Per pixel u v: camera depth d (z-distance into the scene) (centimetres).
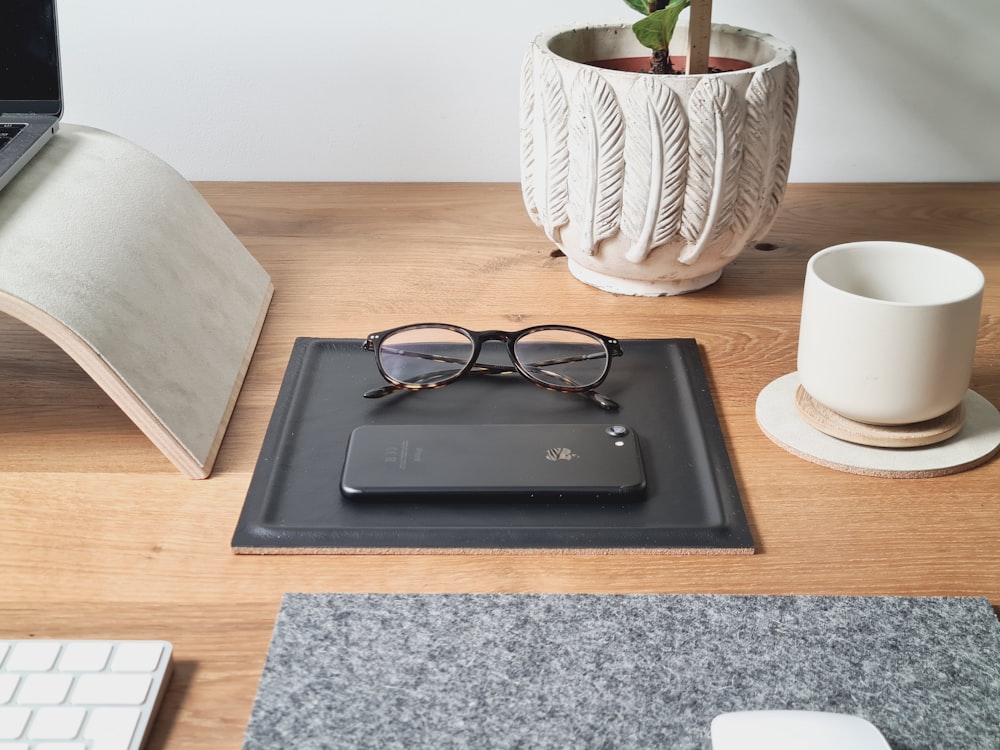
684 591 46
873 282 57
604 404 58
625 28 73
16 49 65
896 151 90
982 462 54
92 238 56
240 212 85
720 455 54
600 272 70
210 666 43
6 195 57
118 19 86
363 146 92
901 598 45
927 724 39
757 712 38
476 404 59
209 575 47
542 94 64
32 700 40
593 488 51
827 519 50
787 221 83
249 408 59
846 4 84
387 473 52
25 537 50
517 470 52
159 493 53
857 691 41
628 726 39
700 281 72
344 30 86
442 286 73
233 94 89
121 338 52
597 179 63
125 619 45
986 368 62
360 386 60
